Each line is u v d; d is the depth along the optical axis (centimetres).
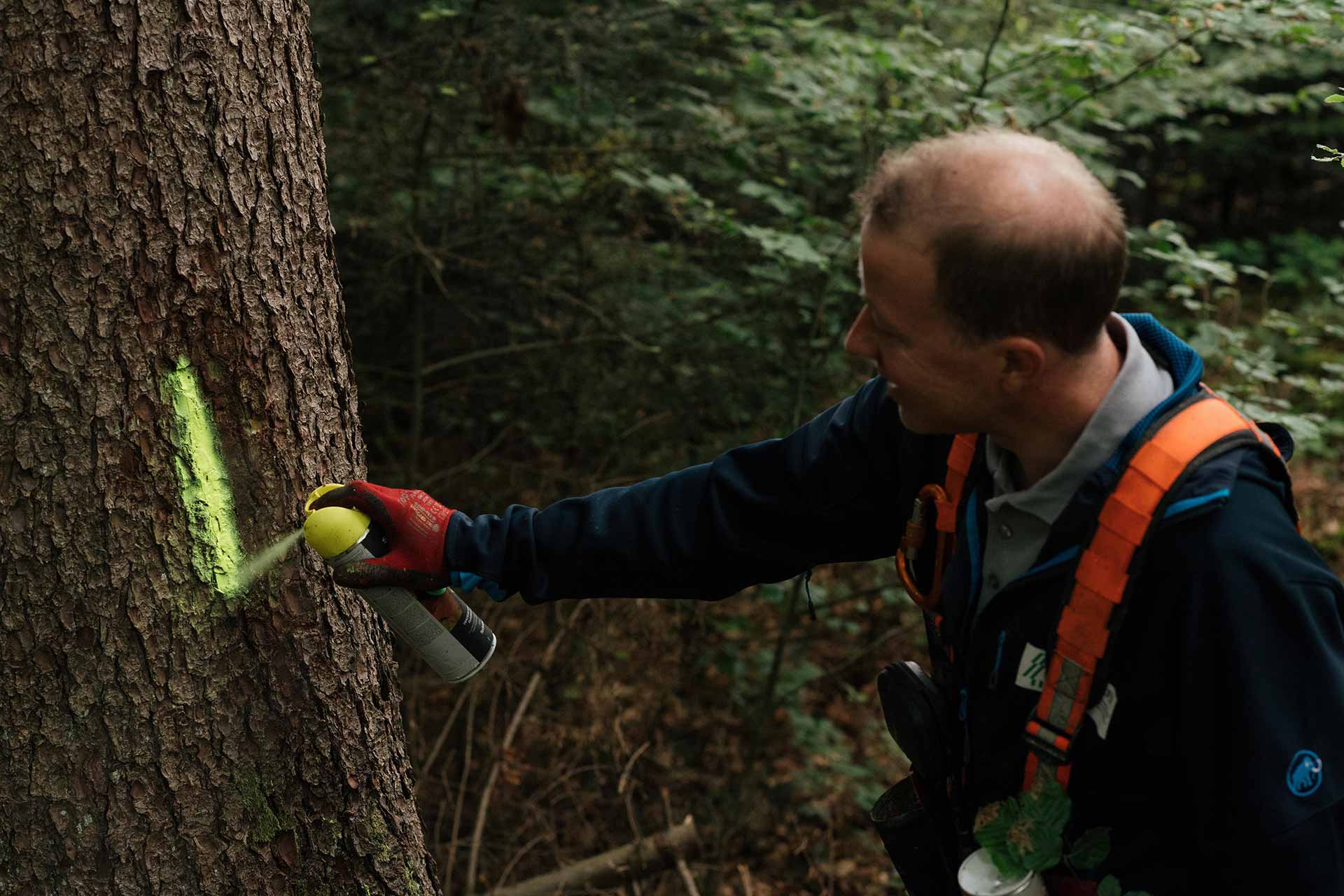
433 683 412
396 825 175
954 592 128
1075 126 411
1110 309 111
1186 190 878
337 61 401
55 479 144
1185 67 340
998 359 111
